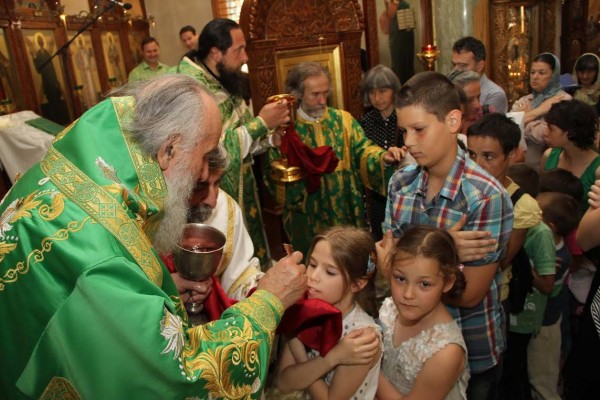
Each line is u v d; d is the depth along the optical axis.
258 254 2.73
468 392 1.61
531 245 1.87
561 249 2.01
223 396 0.93
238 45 2.50
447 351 1.26
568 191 2.20
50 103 4.91
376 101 2.86
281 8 2.78
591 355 1.33
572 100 2.46
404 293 1.26
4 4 4.33
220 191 1.62
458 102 1.35
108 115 1.01
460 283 1.32
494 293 1.54
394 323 1.43
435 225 1.44
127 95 1.07
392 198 1.60
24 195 0.97
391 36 4.24
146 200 0.99
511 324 1.97
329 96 3.05
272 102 2.44
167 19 7.49
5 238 0.91
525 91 4.82
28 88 4.58
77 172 0.95
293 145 2.60
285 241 2.96
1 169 3.58
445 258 1.23
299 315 1.22
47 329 0.85
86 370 0.84
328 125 2.78
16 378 0.89
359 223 2.88
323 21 2.93
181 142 1.02
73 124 1.02
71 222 0.90
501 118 1.68
